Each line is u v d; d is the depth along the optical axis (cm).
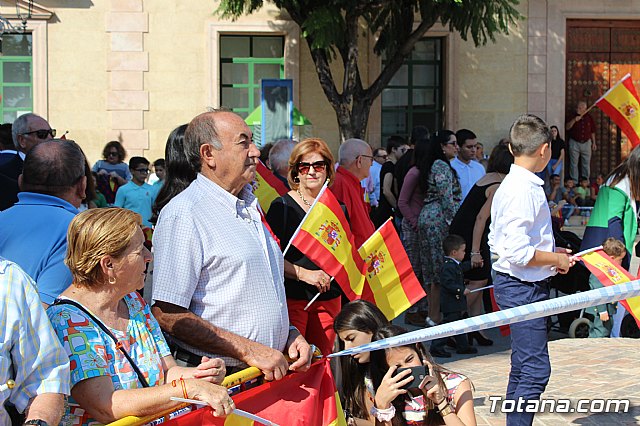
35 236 419
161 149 2067
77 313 344
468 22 1764
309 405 418
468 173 1126
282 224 575
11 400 312
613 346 940
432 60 2142
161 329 399
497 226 577
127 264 347
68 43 2041
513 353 581
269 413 405
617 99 948
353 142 721
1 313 305
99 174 1394
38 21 2025
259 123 1620
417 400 446
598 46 2189
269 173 724
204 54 2066
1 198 632
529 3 2127
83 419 346
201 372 363
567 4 2134
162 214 411
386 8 1817
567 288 991
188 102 2070
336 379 540
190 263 400
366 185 1523
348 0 1723
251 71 2100
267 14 2059
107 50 2048
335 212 544
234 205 415
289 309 561
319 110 2086
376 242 589
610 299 357
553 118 2142
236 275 405
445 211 1005
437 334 373
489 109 2130
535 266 569
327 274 543
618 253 783
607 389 758
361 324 458
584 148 2133
